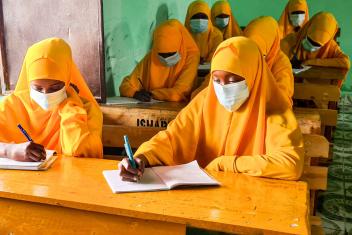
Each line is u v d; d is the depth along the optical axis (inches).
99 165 60.8
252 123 67.3
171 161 67.0
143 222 46.1
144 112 94.0
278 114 65.6
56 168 59.2
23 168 57.7
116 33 111.3
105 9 103.4
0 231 52.2
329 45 171.8
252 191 51.4
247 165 58.4
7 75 97.0
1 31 94.7
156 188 50.9
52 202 48.2
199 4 155.9
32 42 94.1
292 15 217.0
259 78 66.3
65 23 91.7
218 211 45.3
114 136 92.4
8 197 50.1
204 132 70.8
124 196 48.8
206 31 162.2
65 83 71.7
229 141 68.5
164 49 110.8
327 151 76.6
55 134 73.7
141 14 127.6
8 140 73.9
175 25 113.3
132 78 114.1
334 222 107.4
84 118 70.9
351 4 264.7
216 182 52.9
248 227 41.8
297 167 56.4
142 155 61.4
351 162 155.6
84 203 46.9
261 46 113.4
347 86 271.0
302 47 174.7
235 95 64.7
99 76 94.1
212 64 67.0
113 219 47.1
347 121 216.2
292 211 45.5
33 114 73.6
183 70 115.9
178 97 109.3
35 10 92.2
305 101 128.0
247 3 286.2
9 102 74.2
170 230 45.1
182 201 47.8
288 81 112.1
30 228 50.8
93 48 92.0
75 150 66.6
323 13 173.3
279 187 53.1
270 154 59.2
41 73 68.1
